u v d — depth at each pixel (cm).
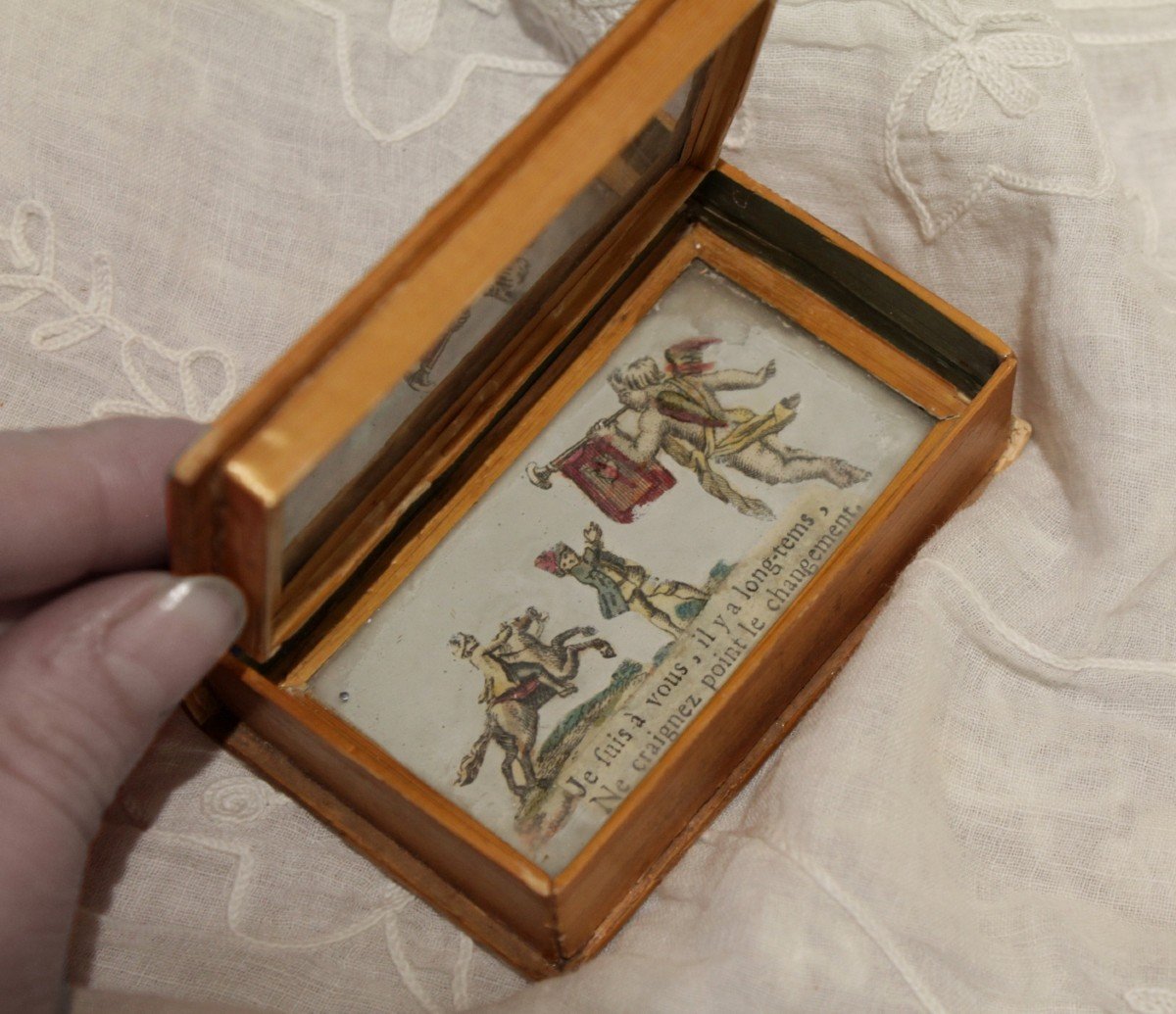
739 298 26
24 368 26
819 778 24
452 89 28
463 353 24
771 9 23
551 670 24
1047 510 26
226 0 27
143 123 27
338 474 22
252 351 27
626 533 25
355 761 23
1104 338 25
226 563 22
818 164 28
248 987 25
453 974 25
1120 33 28
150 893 25
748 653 24
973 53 26
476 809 24
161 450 24
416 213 28
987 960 23
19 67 27
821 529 25
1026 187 26
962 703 25
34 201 27
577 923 23
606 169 23
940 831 24
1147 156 28
